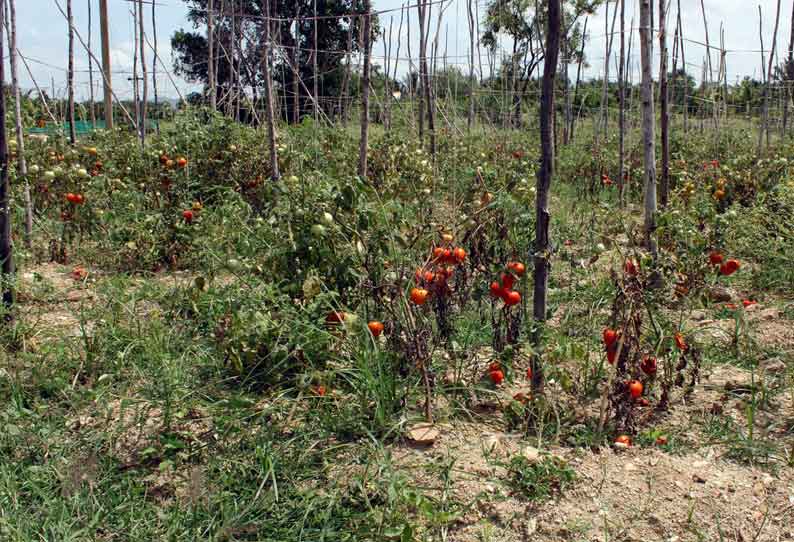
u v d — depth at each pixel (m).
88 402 3.33
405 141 8.89
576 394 3.48
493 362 3.61
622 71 8.62
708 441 3.13
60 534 2.38
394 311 3.29
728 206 8.09
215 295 3.75
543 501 2.65
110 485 2.69
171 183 6.66
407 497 2.40
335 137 9.04
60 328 4.21
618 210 8.33
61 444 2.95
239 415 3.13
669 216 4.18
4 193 4.05
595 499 2.68
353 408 3.20
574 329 4.21
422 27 9.45
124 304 3.99
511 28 15.84
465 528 2.54
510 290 3.48
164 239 5.89
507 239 3.98
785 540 2.48
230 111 10.16
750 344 4.15
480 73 11.59
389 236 3.31
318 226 3.41
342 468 2.82
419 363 3.20
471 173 5.46
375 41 13.23
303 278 3.55
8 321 3.99
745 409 3.44
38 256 6.09
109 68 10.62
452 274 3.88
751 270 5.92
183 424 3.16
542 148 3.03
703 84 13.92
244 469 2.78
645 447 3.09
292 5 22.33
